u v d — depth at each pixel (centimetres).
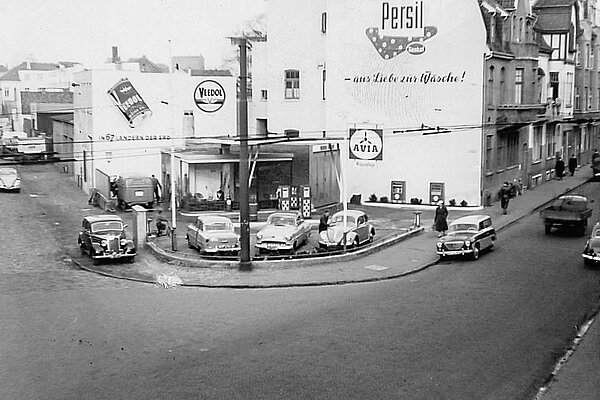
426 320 2081
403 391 1522
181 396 1515
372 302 2330
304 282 2672
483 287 2516
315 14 5050
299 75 5141
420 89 4400
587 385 1559
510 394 1506
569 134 6475
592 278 2634
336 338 1911
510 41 4697
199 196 4188
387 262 3002
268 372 1653
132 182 4312
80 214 4297
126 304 2366
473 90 4284
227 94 5216
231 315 2195
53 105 9306
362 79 4544
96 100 4731
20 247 3412
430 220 4006
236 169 4200
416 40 4378
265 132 5497
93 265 3034
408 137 4453
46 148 7281
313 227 3794
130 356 1802
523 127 5091
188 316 2191
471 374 1625
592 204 4509
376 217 4091
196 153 4375
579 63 6512
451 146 4359
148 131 4872
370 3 4478
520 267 2855
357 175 4603
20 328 2086
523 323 2044
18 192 5228
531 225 3881
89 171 5000
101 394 1542
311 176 4184
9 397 1539
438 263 3008
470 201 4353
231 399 1491
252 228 3700
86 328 2073
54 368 1722
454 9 4275
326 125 4691
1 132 8838
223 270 2911
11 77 13925
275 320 2119
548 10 5934
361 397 1491
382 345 1844
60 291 2583
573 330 1977
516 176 5041
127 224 3888
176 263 3033
